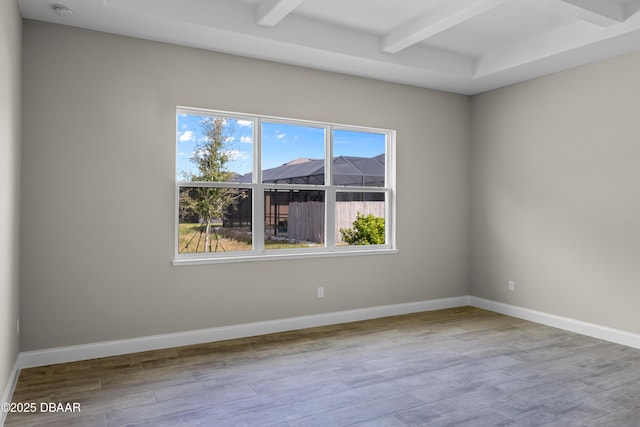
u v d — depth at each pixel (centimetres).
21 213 340
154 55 388
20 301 341
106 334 371
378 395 298
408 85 530
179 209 409
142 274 386
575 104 456
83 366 347
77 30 359
